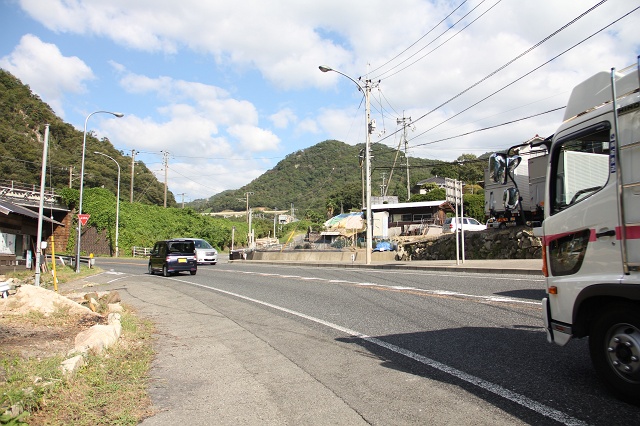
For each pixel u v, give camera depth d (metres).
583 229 4.67
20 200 45.31
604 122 4.50
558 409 4.07
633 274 4.09
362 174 43.47
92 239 54.78
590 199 4.60
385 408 4.31
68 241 53.62
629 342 4.14
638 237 4.05
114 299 12.18
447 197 19.95
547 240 5.17
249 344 7.35
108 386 5.08
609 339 4.36
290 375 5.54
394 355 6.14
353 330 7.89
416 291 11.88
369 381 5.13
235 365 6.12
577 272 4.73
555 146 5.24
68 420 4.14
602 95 4.66
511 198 6.39
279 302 11.87
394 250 31.62
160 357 6.68
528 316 8.02
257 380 5.40
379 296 11.55
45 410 4.30
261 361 6.26
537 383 4.75
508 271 16.25
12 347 6.45
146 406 4.62
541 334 6.76
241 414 4.35
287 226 85.88
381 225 49.19
